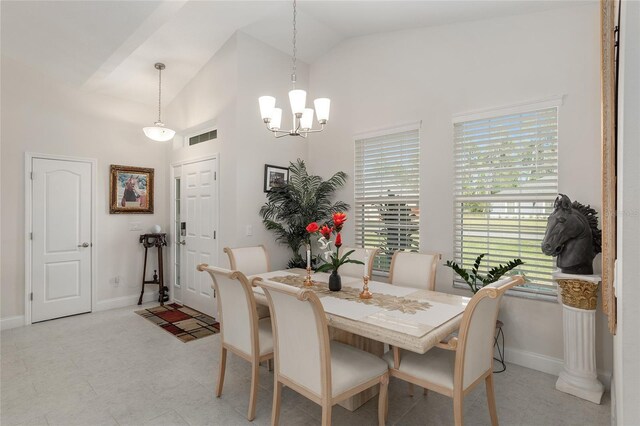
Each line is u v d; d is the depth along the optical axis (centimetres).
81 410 220
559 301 265
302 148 454
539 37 275
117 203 451
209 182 418
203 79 423
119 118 454
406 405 228
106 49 333
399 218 364
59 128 405
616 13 158
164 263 496
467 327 163
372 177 389
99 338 343
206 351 314
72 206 416
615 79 142
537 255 280
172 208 486
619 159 111
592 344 235
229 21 354
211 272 225
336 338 226
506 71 291
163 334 355
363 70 395
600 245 240
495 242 301
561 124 265
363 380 182
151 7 271
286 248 430
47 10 291
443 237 327
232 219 382
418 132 350
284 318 181
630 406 87
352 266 321
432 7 301
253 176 394
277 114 272
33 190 387
